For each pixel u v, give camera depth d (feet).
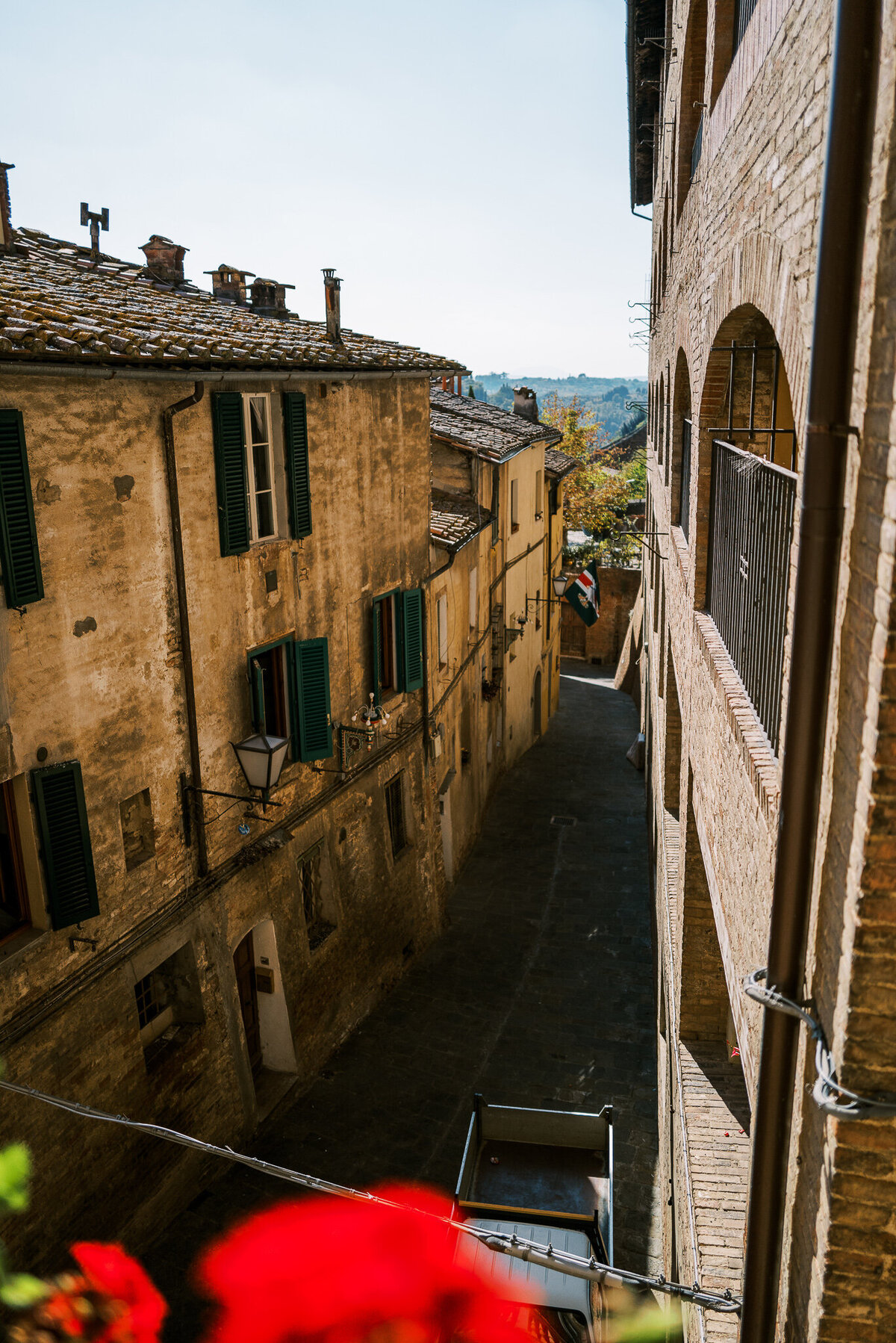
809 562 9.56
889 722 8.14
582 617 90.38
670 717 36.88
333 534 39.91
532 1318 24.14
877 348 8.37
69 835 25.82
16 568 23.66
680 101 31.83
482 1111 31.04
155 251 42.80
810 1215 10.49
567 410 156.15
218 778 33.01
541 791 77.51
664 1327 24.72
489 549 67.67
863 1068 9.14
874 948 8.80
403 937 49.44
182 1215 31.73
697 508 23.38
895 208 7.93
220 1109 33.81
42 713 25.26
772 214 13.25
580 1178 29.63
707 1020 25.50
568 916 56.29
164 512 29.32
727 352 21.34
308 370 34.86
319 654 38.01
